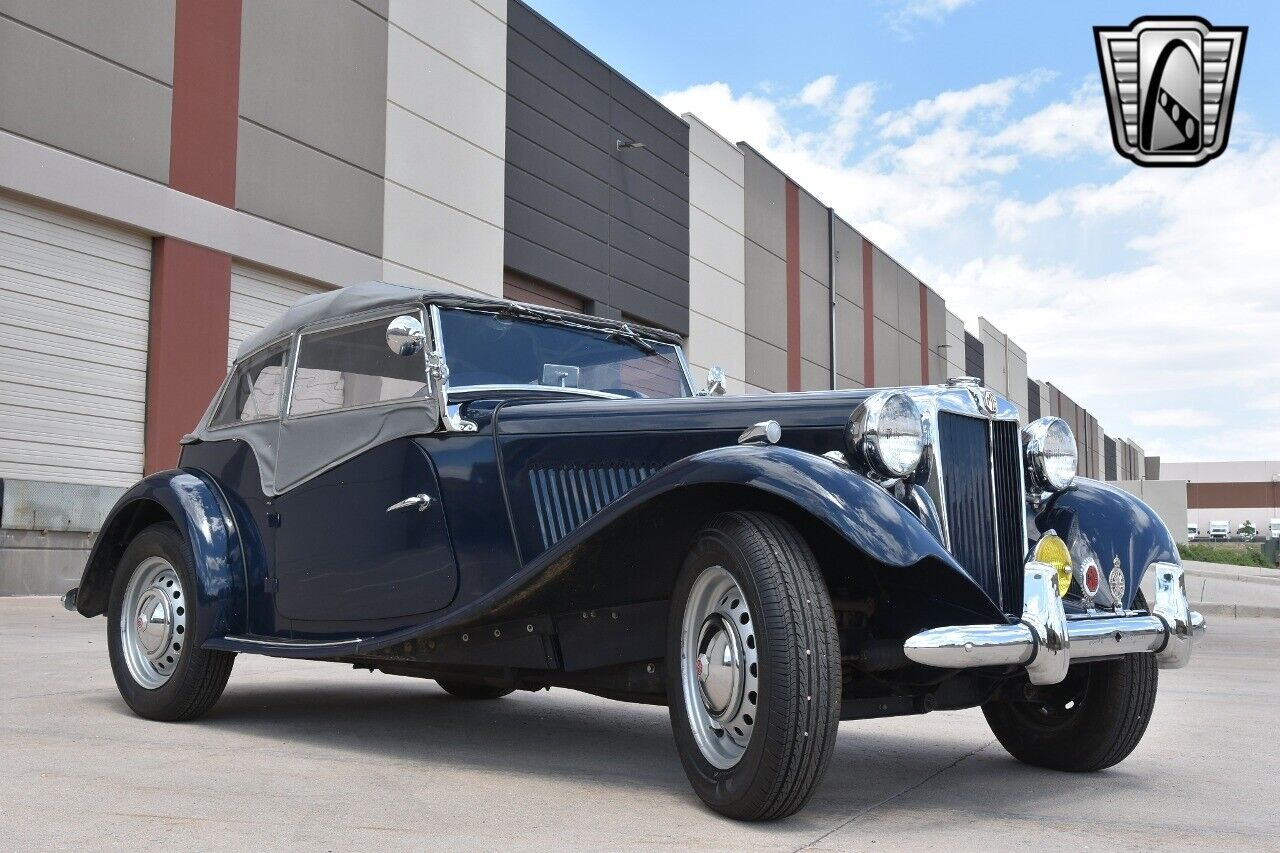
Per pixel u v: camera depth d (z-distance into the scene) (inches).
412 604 139.4
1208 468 3016.7
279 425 161.0
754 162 1012.5
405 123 600.1
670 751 145.8
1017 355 1904.5
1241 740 165.3
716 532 108.4
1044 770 139.4
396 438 142.4
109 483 462.9
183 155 482.3
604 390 157.8
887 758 146.3
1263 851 99.1
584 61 768.3
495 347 148.3
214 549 158.4
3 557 421.1
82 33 444.1
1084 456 2436.0
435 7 623.5
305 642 146.3
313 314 162.1
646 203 835.4
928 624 114.4
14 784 113.8
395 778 123.8
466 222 641.0
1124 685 131.6
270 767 128.1
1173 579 130.0
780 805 101.3
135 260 474.3
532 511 132.6
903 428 111.3
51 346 442.9
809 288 1108.5
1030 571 111.0
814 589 102.1
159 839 94.4
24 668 216.2
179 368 481.1
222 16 499.5
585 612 125.2
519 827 101.5
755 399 126.4
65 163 437.1
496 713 180.5
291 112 532.4
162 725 157.6
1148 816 113.0
